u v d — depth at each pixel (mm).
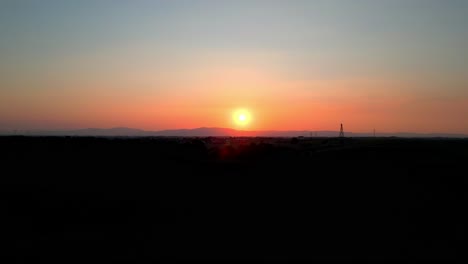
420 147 71562
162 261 23062
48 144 102938
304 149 80438
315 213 34312
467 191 42438
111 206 36219
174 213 34438
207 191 43500
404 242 26422
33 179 49812
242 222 31656
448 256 23734
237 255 24016
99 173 55781
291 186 46062
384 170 54375
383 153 64812
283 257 23547
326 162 61531
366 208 35969
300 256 23703
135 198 39594
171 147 86938
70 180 49719
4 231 28984
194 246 25750
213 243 26375
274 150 76375
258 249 25156
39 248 25141
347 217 33062
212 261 22969
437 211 34906
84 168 60688
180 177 52688
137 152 81062
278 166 60156
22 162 66938
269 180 49969
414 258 23422
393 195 41000
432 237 27656
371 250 24828
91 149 90500
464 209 35438
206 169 58812
